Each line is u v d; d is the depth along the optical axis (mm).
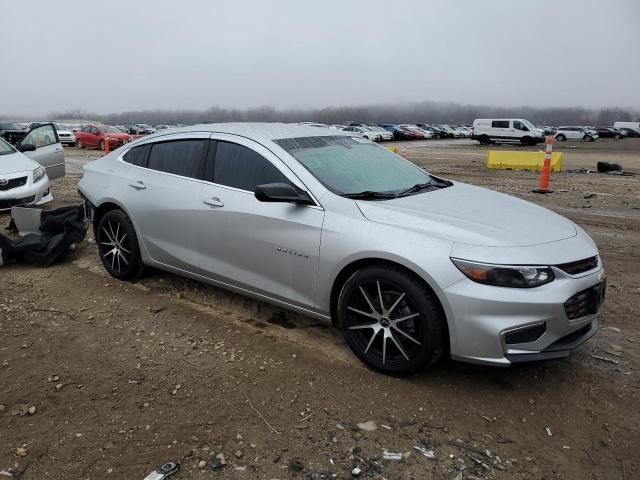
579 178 14992
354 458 2660
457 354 3084
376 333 3395
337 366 3543
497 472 2584
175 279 5156
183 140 4566
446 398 3191
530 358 3006
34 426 2885
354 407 3092
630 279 5480
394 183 4016
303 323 4199
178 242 4430
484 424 2957
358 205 3488
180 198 4348
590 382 3396
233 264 4059
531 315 2959
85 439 2779
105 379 3367
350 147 4340
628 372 3521
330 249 3457
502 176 15703
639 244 6973
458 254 3045
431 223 3271
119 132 29266
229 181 4098
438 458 2674
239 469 2570
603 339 4012
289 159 3832
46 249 5613
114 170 5090
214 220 4090
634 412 3086
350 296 3449
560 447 2785
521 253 3039
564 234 3410
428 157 25000
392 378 3398
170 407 3074
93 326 4129
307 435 2836
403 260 3150
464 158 24172
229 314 4371
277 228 3721
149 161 4809
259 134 4141
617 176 15578
